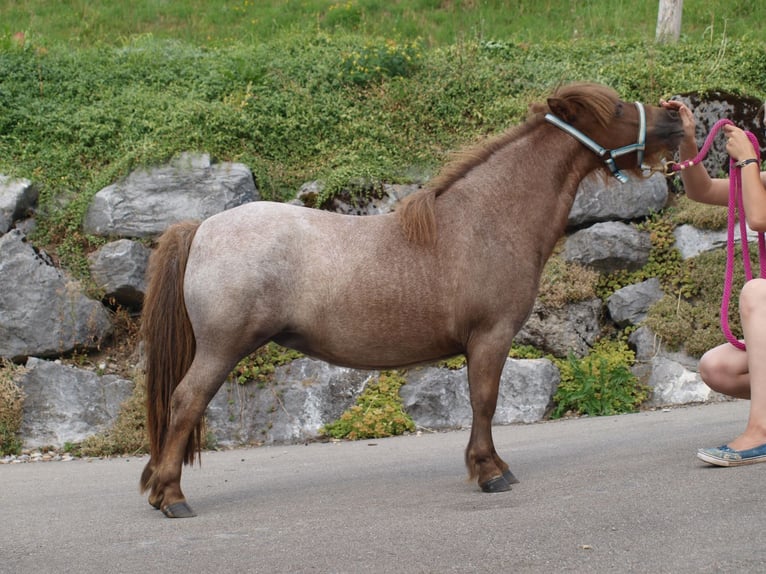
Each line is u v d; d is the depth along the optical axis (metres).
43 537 3.47
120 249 7.77
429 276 3.92
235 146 8.91
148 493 4.50
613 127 4.08
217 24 13.14
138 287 7.74
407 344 3.97
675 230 8.30
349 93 9.77
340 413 6.93
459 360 7.23
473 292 3.89
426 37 12.50
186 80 10.16
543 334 7.51
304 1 13.72
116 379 7.13
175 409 3.85
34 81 9.80
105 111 9.31
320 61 10.27
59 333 7.33
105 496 4.53
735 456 3.62
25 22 12.84
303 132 9.20
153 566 2.88
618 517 3.03
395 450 5.82
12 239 7.51
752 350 3.67
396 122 9.42
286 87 9.80
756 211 3.66
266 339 3.91
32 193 8.36
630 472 3.81
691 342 7.29
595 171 4.26
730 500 3.10
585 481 3.75
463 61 10.27
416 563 2.70
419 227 3.93
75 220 8.20
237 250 3.84
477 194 4.04
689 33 12.23
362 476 4.70
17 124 9.12
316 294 3.89
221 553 2.99
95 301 7.58
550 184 4.10
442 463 5.05
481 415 3.93
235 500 4.16
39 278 7.42
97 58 10.62
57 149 8.95
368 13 13.27
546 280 7.83
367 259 3.93
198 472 5.32
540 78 10.01
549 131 4.16
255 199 8.46
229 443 6.71
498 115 9.36
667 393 7.10
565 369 7.25
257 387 7.02
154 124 8.98
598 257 8.09
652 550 2.65
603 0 13.34
